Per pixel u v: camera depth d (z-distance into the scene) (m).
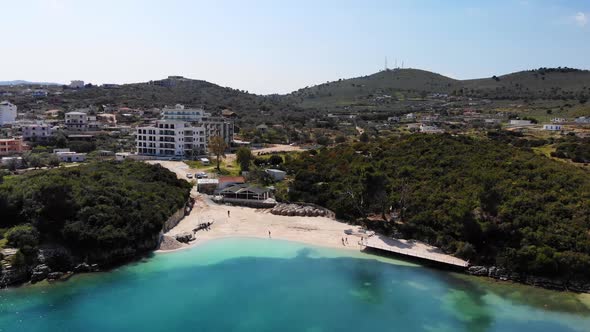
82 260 75.38
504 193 91.56
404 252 84.56
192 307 64.50
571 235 78.25
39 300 64.44
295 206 115.56
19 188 83.62
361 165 119.19
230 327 59.38
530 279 74.88
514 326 61.22
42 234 75.06
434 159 118.88
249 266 80.06
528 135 177.62
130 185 98.19
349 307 65.88
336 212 108.31
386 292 71.06
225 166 168.00
